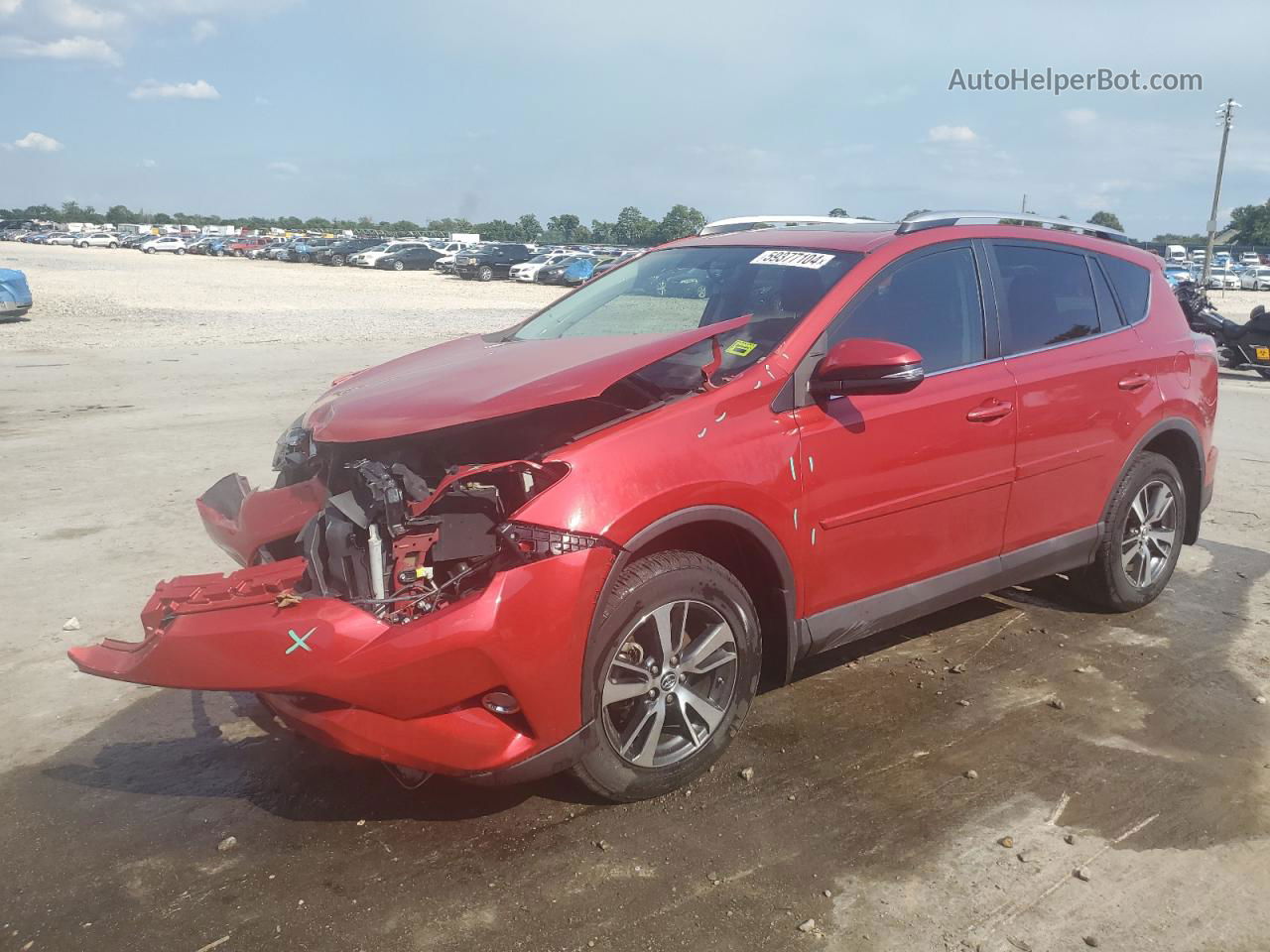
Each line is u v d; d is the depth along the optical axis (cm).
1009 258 436
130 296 2923
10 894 285
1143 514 491
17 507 676
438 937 268
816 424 350
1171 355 491
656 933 270
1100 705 404
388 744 287
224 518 387
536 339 427
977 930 272
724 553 352
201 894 285
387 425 313
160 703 403
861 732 379
